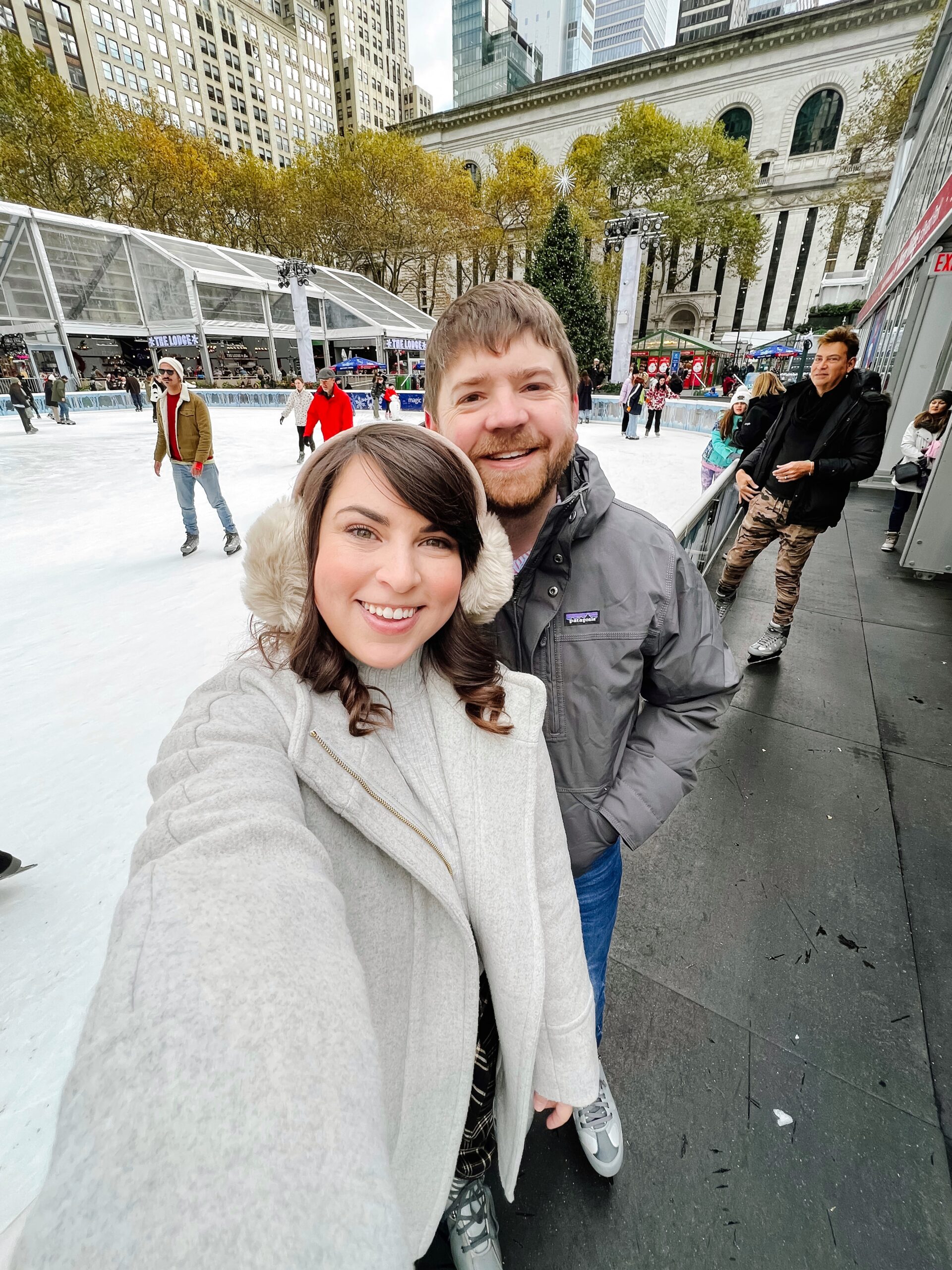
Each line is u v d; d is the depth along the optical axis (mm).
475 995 612
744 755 2270
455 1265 936
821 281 36062
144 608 3887
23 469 8727
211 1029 301
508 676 672
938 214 4926
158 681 2963
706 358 27234
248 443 11984
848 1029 1316
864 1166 1083
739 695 2686
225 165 31828
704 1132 1137
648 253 34500
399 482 487
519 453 751
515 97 42000
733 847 1835
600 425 16688
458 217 30875
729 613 3580
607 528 887
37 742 2467
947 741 2354
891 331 8156
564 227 22766
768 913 1612
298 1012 323
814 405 2658
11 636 3463
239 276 23703
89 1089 279
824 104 34500
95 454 10125
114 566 4777
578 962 738
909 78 20328
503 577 629
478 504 597
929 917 1596
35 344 21078
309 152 33344
